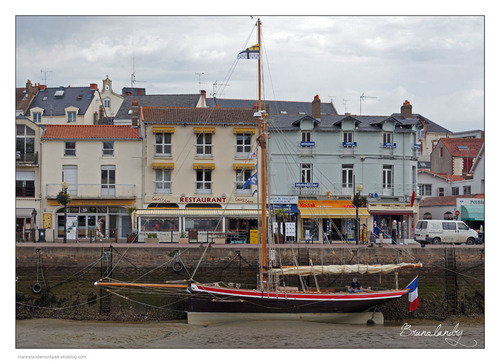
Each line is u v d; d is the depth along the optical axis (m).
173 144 53.28
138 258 38.72
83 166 52.78
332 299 35.88
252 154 42.50
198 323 35.75
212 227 49.91
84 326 35.75
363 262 40.62
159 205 52.81
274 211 49.50
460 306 40.72
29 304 37.94
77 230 51.69
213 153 53.41
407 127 57.19
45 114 82.44
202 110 55.00
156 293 38.22
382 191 55.62
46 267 38.31
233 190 50.50
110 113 92.88
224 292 35.12
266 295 35.34
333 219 54.16
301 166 54.72
